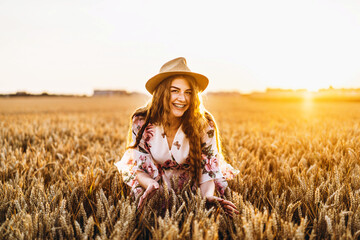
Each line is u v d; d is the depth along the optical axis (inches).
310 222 70.4
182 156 81.5
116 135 233.5
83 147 175.6
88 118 482.3
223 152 126.9
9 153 134.6
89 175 86.9
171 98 75.8
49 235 59.4
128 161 86.6
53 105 1272.1
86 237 52.6
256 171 100.8
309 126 282.8
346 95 1806.1
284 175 97.9
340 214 57.6
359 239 59.5
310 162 123.9
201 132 82.8
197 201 65.9
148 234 65.3
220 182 86.0
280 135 203.8
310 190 72.5
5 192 74.6
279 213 67.0
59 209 62.3
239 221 60.5
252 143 169.6
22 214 60.9
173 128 81.6
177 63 76.2
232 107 1030.4
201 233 50.8
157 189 72.6
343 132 195.3
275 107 1030.4
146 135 82.7
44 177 103.3
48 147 174.6
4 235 55.3
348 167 102.6
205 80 79.0
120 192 84.4
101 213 64.6
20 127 272.7
